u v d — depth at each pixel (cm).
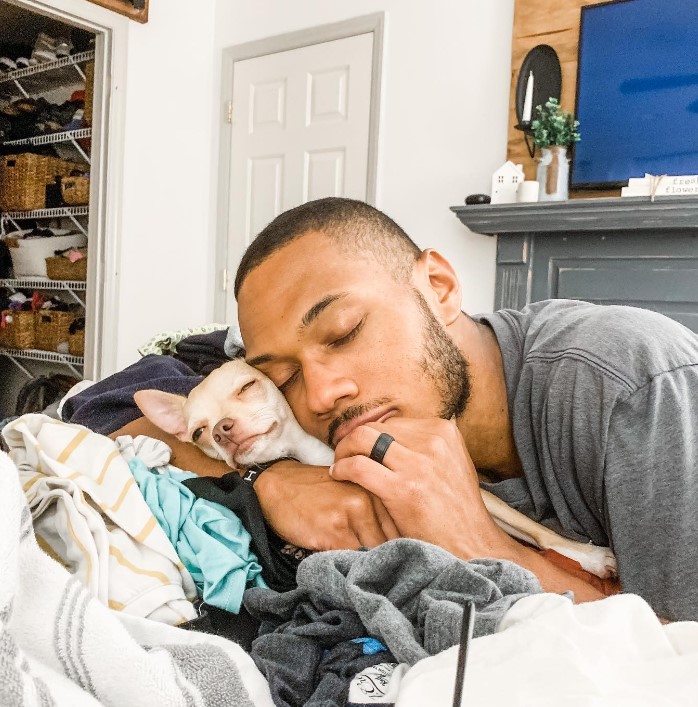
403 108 275
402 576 57
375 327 67
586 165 237
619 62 228
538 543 74
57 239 321
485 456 80
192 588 65
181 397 83
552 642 43
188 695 42
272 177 313
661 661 42
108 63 286
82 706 37
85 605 42
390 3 276
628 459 64
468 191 261
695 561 61
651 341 69
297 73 302
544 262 238
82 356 309
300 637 56
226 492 72
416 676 43
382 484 63
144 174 303
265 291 69
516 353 79
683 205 204
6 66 335
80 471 68
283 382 75
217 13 327
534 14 241
